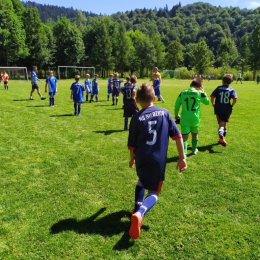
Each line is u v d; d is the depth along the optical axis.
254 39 65.44
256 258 2.83
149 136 2.98
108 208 3.72
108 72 71.62
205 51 73.81
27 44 55.59
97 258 2.80
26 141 6.78
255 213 3.66
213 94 6.66
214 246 3.00
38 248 2.92
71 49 62.12
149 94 3.10
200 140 7.19
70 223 3.36
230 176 4.83
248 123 9.45
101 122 9.33
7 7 48.12
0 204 3.75
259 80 41.84
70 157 5.68
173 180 4.62
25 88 22.67
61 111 11.32
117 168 5.13
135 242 3.04
